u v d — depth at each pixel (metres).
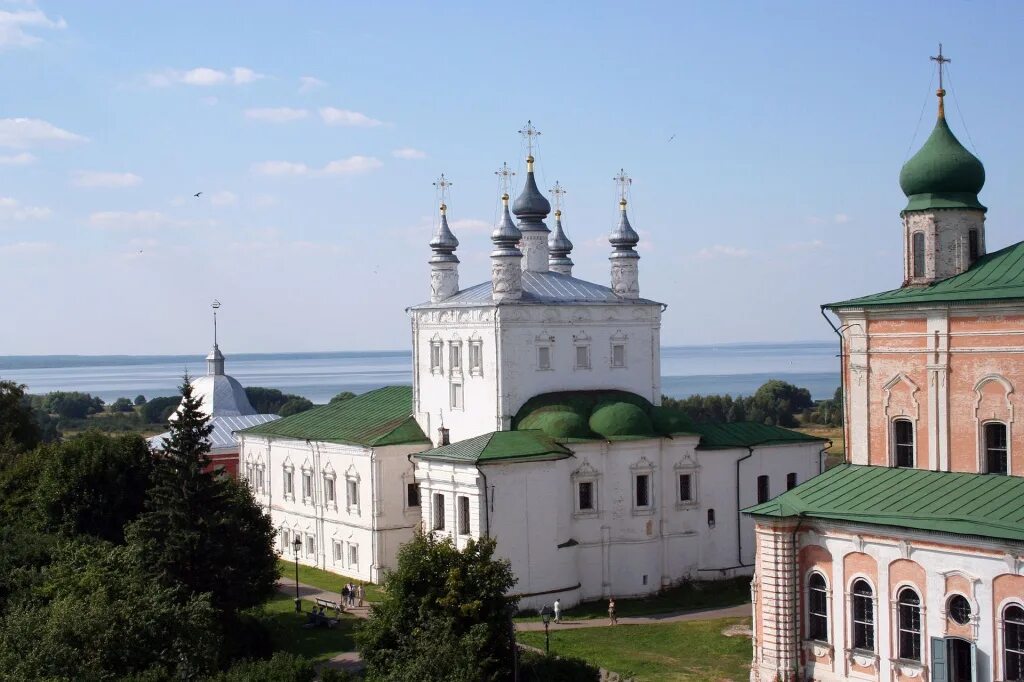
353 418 96.94
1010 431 54.59
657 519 80.50
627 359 87.25
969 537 48.72
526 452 75.06
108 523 75.94
